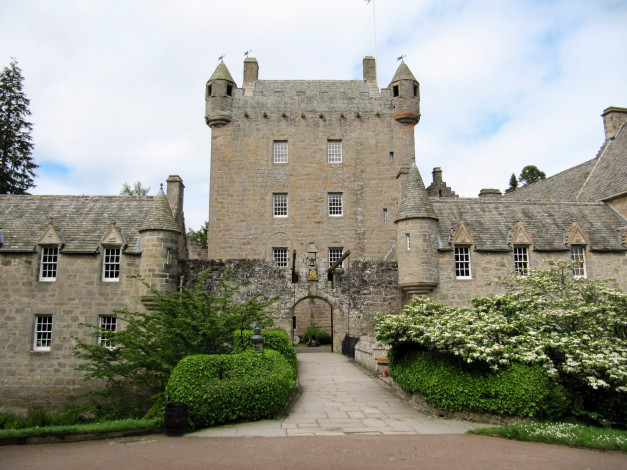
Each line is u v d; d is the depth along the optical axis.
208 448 10.30
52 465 9.41
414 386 14.61
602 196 29.20
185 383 12.45
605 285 16.42
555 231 26.38
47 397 22.31
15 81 41.66
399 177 32.44
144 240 23.44
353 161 36.62
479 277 24.97
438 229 25.84
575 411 12.98
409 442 10.70
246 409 12.84
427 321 15.15
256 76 39.62
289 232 35.53
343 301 26.09
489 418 12.77
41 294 23.06
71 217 25.34
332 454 9.72
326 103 37.28
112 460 9.60
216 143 36.41
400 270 25.39
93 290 23.16
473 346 12.70
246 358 13.85
